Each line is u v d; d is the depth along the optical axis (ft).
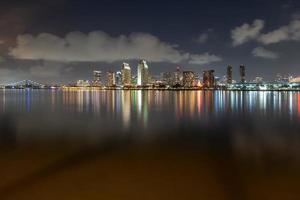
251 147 75.77
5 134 96.63
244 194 42.32
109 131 105.09
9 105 254.68
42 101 323.98
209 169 54.29
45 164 57.47
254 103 290.56
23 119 146.61
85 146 76.23
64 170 53.31
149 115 168.96
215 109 214.48
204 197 41.16
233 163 58.75
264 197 41.22
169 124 127.54
